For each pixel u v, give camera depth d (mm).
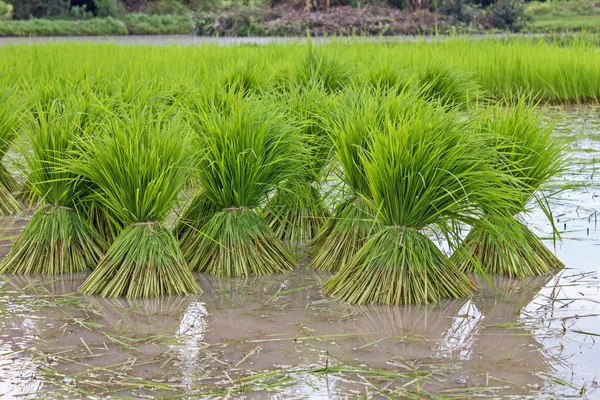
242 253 5750
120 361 4168
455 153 5008
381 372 4016
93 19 39719
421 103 5410
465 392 3803
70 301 5141
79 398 3727
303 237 6629
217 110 6184
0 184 7445
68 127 5840
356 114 5828
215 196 5797
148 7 44250
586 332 4566
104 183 5430
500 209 5402
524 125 5879
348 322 4762
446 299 5195
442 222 5199
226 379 3943
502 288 5395
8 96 7645
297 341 4449
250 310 4977
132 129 5500
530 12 41938
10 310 4957
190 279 5375
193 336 4527
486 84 15336
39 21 38375
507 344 4402
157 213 5352
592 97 15266
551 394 3775
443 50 17547
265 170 5789
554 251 5992
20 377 3963
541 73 15305
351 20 32719
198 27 34531
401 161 5027
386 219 5207
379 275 5145
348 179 5738
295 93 6969
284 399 3717
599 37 26734
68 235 5801
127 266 5270
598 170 8734
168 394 3773
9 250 6246
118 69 12797
